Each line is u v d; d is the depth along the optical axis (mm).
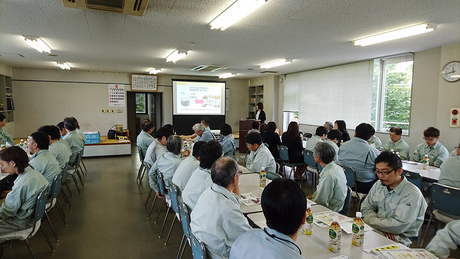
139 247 2775
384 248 1498
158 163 3152
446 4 2596
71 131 4680
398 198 1912
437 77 4574
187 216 1883
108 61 6441
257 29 3518
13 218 2229
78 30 3631
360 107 5922
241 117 10672
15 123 7781
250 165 3352
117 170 5883
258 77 9836
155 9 2791
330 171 2258
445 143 4355
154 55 5559
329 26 3354
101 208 3795
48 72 8023
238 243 1131
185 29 3543
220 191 1603
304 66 6797
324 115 6941
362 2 2553
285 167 6414
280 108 8930
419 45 4348
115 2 2492
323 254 1437
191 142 5801
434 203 2576
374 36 3801
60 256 2584
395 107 5402
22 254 2600
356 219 1554
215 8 2738
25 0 2570
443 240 1535
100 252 2668
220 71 8172
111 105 8789
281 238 1043
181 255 2467
